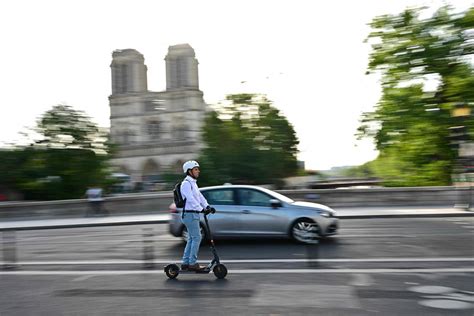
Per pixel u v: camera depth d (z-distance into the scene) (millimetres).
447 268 8523
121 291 7426
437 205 22906
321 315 5926
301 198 23766
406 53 27578
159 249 12031
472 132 25250
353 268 8742
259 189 12531
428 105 28047
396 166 33062
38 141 37125
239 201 12328
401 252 10422
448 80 27594
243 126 41969
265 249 11383
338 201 23656
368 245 11523
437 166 31016
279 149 42375
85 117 37844
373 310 6066
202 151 41688
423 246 11188
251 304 6473
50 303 6875
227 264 9484
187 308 6383
